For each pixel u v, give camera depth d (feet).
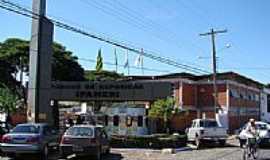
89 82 113.91
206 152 88.48
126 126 145.07
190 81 186.91
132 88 109.19
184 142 102.83
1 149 69.46
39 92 93.86
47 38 95.61
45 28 94.99
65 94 115.85
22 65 187.32
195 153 85.66
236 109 197.77
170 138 96.12
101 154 75.82
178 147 97.91
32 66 94.43
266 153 86.33
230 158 74.33
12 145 66.90
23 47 186.19
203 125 107.96
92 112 160.86
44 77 95.09
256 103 235.40
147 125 144.25
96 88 113.19
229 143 122.52
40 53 94.12
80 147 69.41
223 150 94.63
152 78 191.72
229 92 188.55
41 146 67.46
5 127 81.46
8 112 158.40
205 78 192.24
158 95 106.93
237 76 202.49
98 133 71.87
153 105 136.77
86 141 69.62
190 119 183.52
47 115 95.61
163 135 101.81
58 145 74.49
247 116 217.15
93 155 72.08
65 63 192.24
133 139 94.38
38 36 93.91
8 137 67.41
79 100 114.62
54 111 119.55
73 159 72.08
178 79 180.96
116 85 111.04
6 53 184.75
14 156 71.82
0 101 158.40
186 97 183.32
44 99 95.09
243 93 211.20
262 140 100.99
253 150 72.38
